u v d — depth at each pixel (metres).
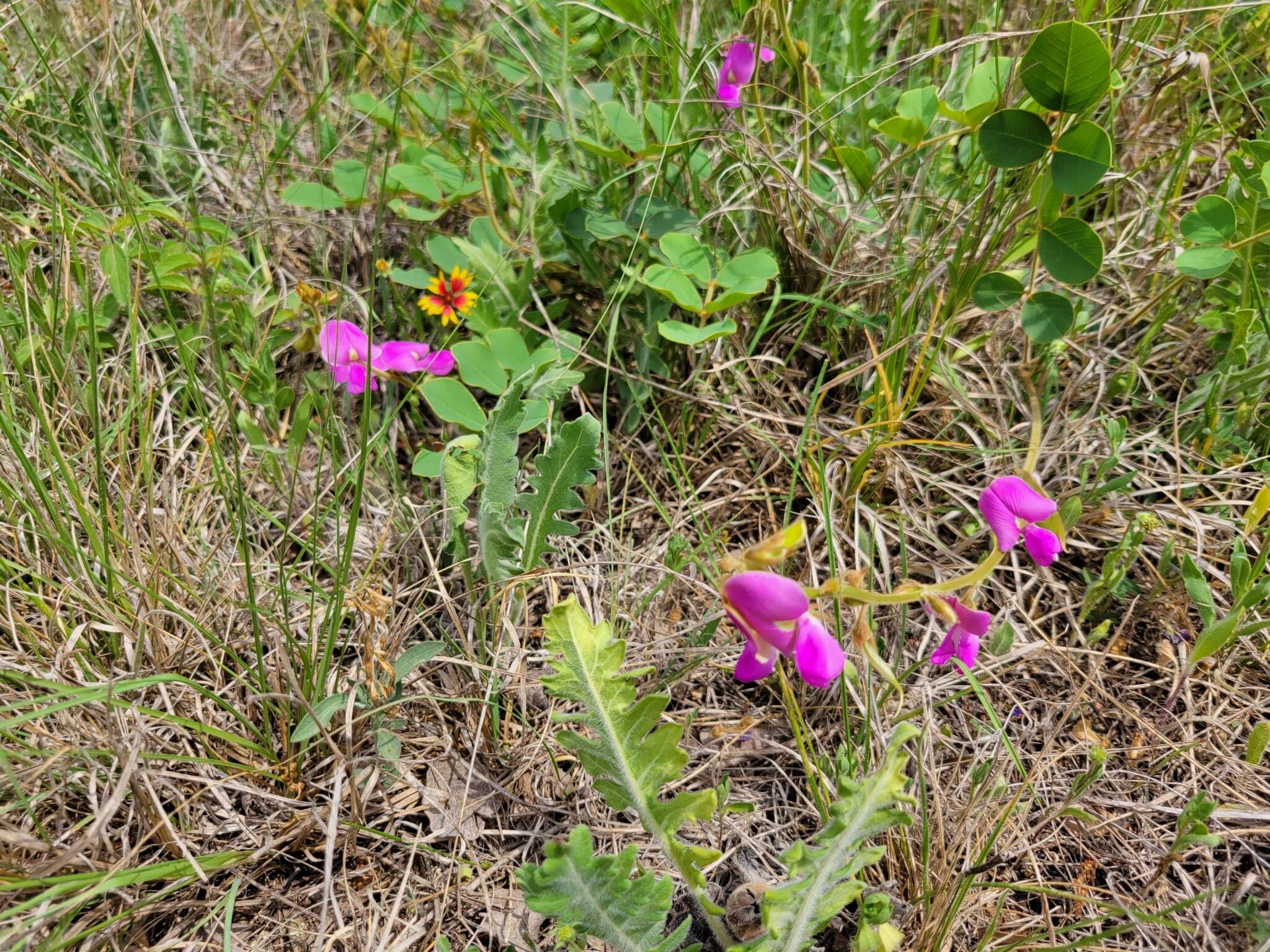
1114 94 0.41
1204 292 0.40
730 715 0.33
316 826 0.28
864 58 0.47
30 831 0.27
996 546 0.24
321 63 0.49
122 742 0.26
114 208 0.43
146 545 0.33
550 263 0.42
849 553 0.37
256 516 0.37
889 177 0.45
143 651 0.30
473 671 0.32
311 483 0.38
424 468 0.36
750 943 0.23
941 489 0.39
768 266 0.38
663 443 0.41
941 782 0.31
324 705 0.29
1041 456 0.39
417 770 0.31
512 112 0.46
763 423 0.41
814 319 0.43
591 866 0.22
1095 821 0.28
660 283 0.36
